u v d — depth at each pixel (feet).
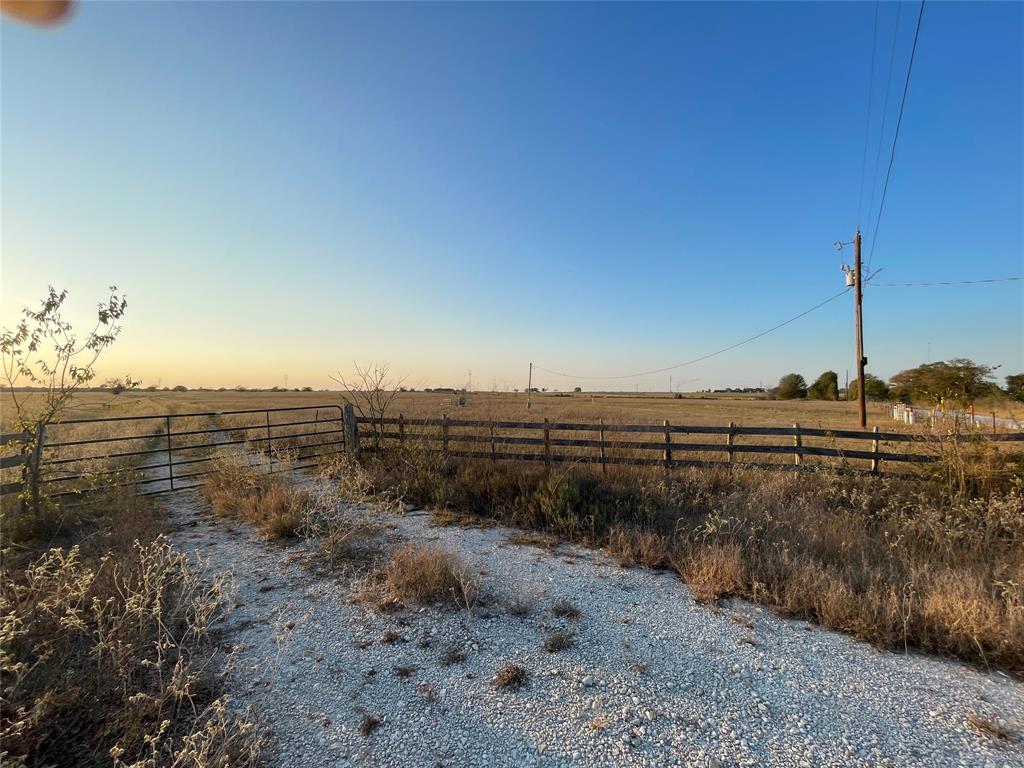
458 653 11.39
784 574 15.28
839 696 9.93
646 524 20.67
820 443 41.81
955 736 8.76
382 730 8.80
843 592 13.53
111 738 8.27
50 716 8.53
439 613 13.30
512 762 8.08
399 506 23.59
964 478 23.03
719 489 25.62
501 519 22.50
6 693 8.73
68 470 27.91
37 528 18.53
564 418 49.73
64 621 9.98
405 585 14.56
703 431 28.02
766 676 10.61
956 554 16.56
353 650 11.46
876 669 10.94
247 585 15.01
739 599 14.44
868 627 12.33
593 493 24.20
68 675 9.46
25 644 10.18
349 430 32.99
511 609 13.64
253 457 34.53
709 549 16.83
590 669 10.80
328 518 19.79
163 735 8.39
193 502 25.68
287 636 12.01
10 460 18.40
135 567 14.25
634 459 28.37
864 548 17.07
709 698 9.82
